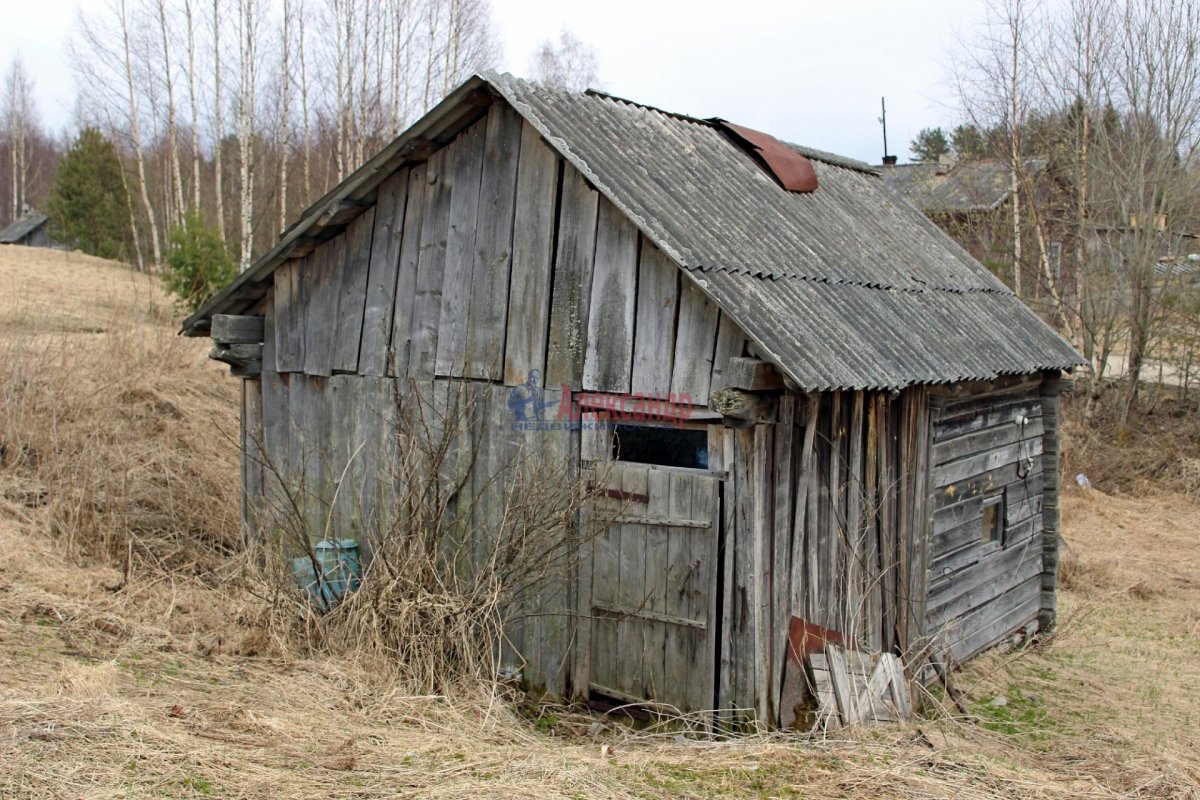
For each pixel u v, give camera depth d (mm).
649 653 6930
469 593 7379
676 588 6762
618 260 6902
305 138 27188
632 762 5559
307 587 7574
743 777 5383
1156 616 11016
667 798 5016
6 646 6438
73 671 5910
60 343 13820
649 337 6746
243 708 5805
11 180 61062
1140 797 5566
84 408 12000
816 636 6648
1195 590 12141
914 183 27625
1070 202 22516
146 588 8117
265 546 8305
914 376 6715
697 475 6645
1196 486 17266
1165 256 20422
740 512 6434
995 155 23469
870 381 6234
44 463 10500
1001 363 8109
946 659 8031
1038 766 6191
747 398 6121
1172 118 20250
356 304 8422
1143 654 9617
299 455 8867
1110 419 19844
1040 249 21547
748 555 6406
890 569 7480
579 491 6969
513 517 7090
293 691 6328
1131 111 20812
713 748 5902
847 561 7156
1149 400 20000
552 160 7234
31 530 8992
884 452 7516
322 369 8656
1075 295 21391
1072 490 17031
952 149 39188
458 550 7445
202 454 11969
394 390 7637
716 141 9430
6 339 13148
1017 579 9805
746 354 6254
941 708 6926
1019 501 9797
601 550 7152
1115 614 11062
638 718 6977
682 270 6355
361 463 8414
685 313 6566
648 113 8969
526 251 7375
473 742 5770
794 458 6648
